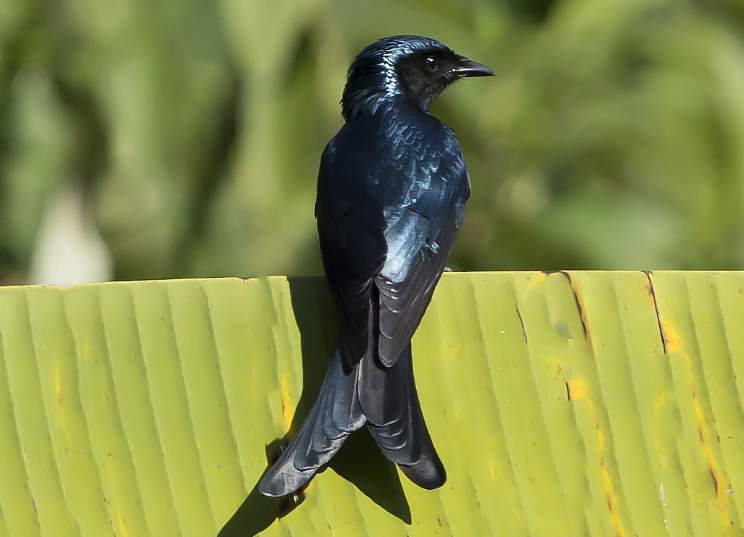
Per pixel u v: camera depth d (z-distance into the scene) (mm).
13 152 17141
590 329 7914
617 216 16516
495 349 7898
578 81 16844
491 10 16828
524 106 16672
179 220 16016
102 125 16266
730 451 7797
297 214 15562
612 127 16406
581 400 7824
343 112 10875
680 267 16625
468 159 16984
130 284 7602
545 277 7969
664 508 7688
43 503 7320
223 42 15008
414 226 8773
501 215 16812
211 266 15750
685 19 17031
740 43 17016
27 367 7434
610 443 7773
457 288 8008
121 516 7352
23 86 16734
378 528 7539
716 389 7883
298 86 15000
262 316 7797
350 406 7250
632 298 7949
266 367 7742
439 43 10945
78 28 16141
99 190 16953
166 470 7438
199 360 7605
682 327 7941
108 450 7414
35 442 7367
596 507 7672
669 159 16453
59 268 18453
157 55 15258
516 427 7785
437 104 16750
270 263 15688
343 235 8570
